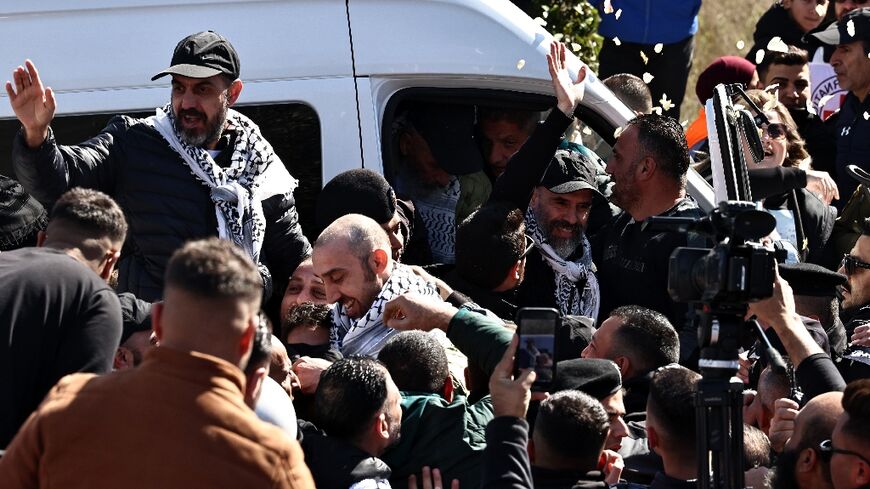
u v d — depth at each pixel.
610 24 30.34
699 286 12.54
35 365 13.68
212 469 10.52
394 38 20.70
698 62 39.53
